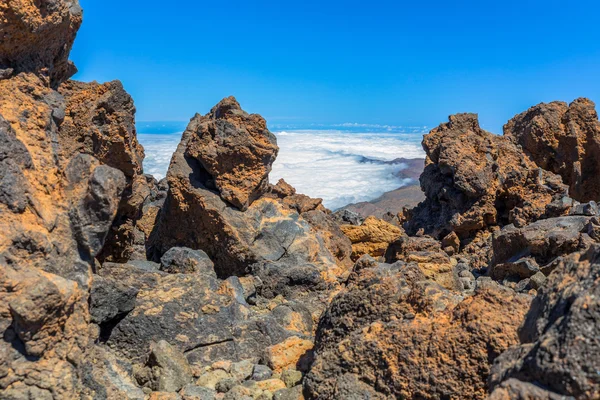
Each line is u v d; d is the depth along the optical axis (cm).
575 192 1641
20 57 690
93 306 650
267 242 1091
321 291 1022
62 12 718
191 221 1102
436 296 684
